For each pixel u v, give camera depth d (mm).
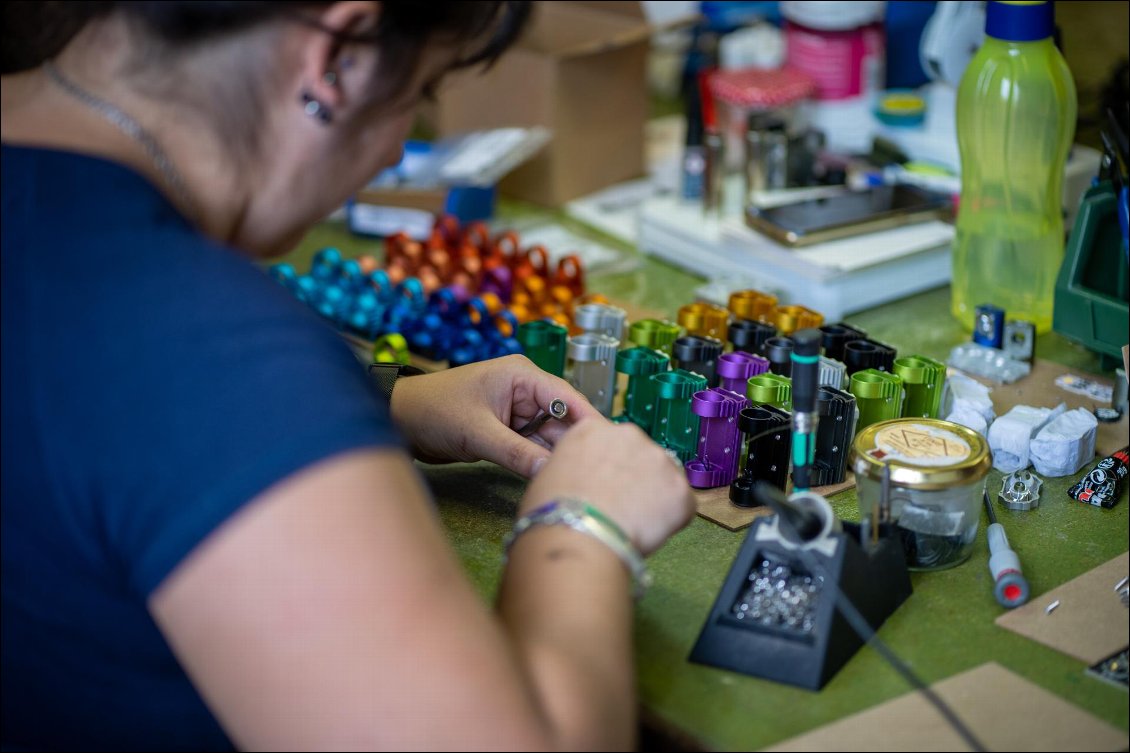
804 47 2000
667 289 1747
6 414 664
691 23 2082
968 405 1225
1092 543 1057
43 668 733
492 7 759
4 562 699
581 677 702
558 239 1955
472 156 1996
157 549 625
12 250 678
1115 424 1274
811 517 891
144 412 637
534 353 1369
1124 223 1268
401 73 733
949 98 1868
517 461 1079
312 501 628
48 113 718
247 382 643
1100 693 854
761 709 840
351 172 788
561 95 2021
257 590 625
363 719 633
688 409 1209
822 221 1664
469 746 640
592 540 782
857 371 1253
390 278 1622
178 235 685
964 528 1002
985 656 896
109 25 710
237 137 719
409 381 1169
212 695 658
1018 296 1502
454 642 649
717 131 1811
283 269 1610
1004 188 1460
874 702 845
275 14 683
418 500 678
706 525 1093
